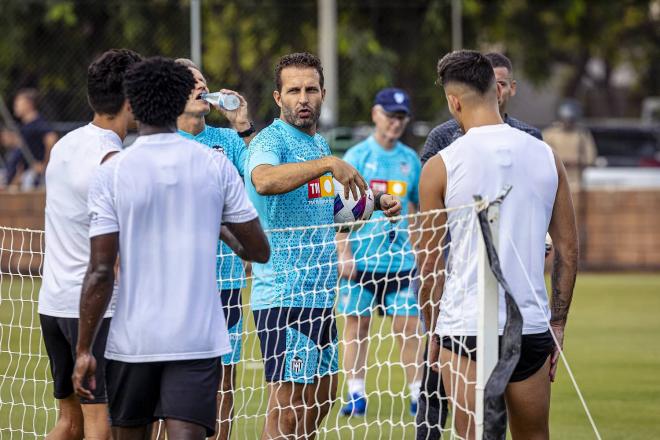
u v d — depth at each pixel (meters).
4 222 40.06
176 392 11.55
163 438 16.09
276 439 14.86
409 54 47.88
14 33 46.00
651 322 31.38
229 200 11.99
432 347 13.55
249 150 14.99
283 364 14.74
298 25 46.56
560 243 13.13
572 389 22.06
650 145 53.97
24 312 30.64
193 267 11.62
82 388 11.76
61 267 13.62
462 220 12.49
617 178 51.28
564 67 86.00
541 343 12.59
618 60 74.69
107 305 11.62
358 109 47.41
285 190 14.09
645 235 45.16
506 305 11.55
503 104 16.47
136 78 11.70
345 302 20.77
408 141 45.56
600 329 30.11
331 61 42.00
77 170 13.40
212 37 45.88
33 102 42.31
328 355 15.09
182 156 11.75
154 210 11.57
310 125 15.13
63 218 13.55
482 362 11.70
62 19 46.00
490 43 53.81
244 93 45.59
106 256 11.52
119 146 13.66
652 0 65.00
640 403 20.64
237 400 20.47
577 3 55.16
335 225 13.66
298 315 14.75
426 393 14.15
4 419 18.66
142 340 11.47
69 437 14.46
